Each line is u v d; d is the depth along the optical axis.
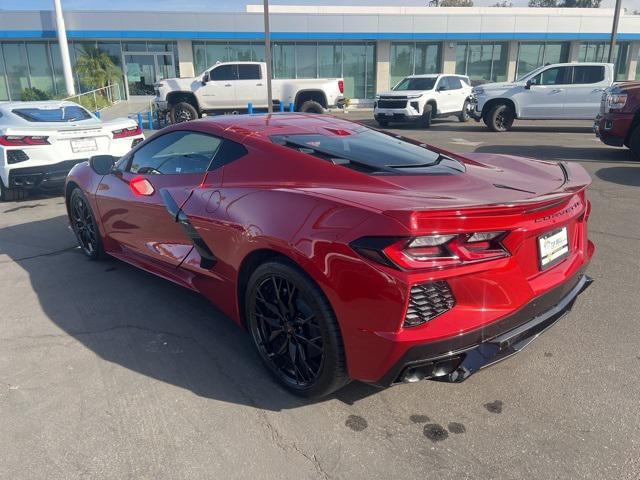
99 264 4.67
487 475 2.13
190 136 3.48
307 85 17.44
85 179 4.45
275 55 26.53
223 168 3.14
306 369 2.57
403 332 2.12
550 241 2.57
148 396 2.68
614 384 2.76
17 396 2.69
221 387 2.77
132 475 2.14
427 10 32.88
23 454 2.27
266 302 2.70
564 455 2.24
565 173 3.06
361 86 27.73
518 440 2.34
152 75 25.92
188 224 3.17
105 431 2.41
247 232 2.67
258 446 2.32
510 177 2.94
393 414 2.54
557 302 2.67
